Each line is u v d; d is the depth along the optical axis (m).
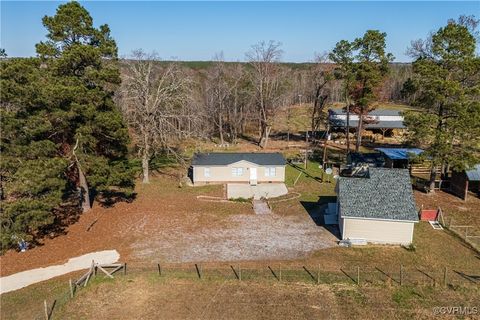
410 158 38.38
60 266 24.45
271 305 20.14
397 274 23.53
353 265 24.75
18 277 23.05
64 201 35.28
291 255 26.20
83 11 28.66
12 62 24.34
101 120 29.05
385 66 52.25
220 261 25.25
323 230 30.50
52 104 26.67
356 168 45.91
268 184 43.34
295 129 79.75
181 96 41.56
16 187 23.67
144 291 21.59
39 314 19.14
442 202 37.16
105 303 20.42
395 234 27.81
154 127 40.31
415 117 36.16
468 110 34.66
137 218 32.50
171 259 25.50
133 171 35.06
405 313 19.33
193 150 59.59
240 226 31.22
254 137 73.00
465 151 36.09
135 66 41.75
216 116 72.19
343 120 66.94
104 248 27.06
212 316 19.22
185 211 34.38
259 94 64.75
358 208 28.27
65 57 26.97
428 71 34.94
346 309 19.72
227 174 43.84
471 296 20.91
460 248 27.38
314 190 40.97
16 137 24.48
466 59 34.03
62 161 26.44
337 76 53.44
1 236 23.83
